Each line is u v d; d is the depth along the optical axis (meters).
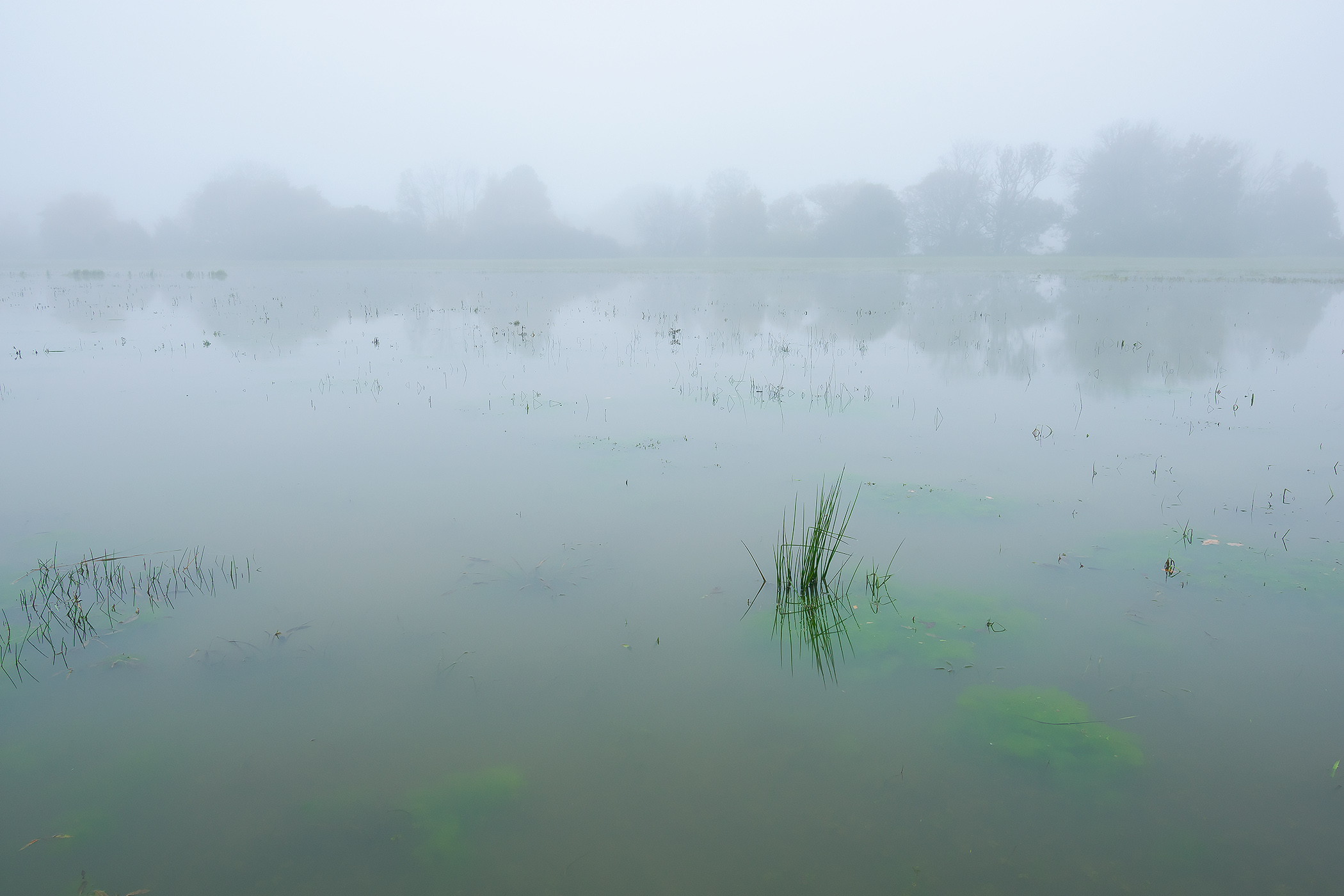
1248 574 5.35
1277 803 3.37
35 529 6.29
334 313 22.20
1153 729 3.84
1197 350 14.25
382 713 4.02
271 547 5.95
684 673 4.34
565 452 8.25
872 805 3.39
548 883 3.00
